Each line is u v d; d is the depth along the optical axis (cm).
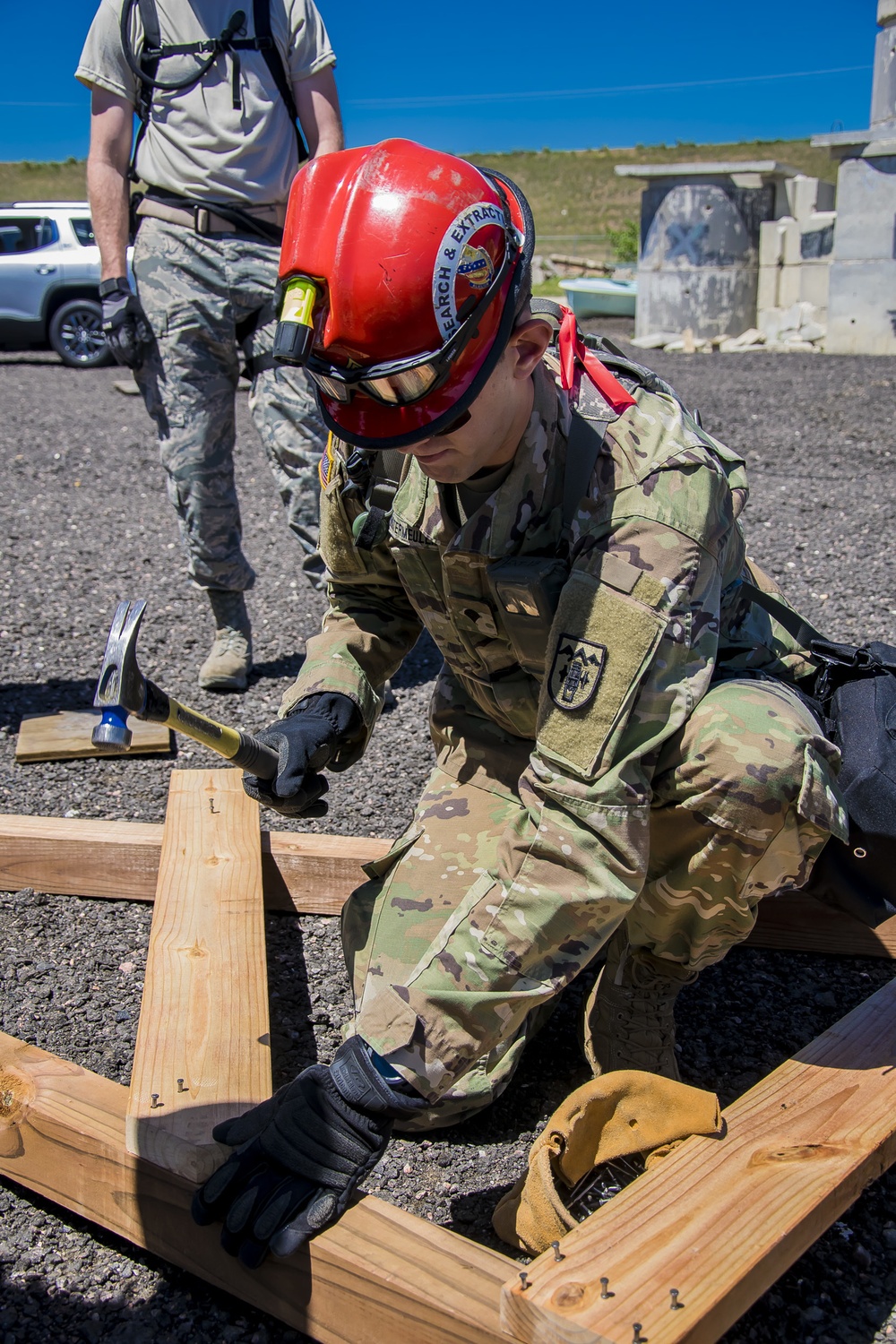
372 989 165
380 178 132
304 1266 135
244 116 326
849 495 623
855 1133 150
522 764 182
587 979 224
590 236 3822
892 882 168
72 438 835
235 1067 165
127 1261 158
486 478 153
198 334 339
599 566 142
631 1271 125
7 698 371
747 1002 218
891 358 1179
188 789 260
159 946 198
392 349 131
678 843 160
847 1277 156
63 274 1221
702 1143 148
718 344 1355
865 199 1214
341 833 279
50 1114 156
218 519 356
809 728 158
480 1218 166
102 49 331
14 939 233
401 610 191
